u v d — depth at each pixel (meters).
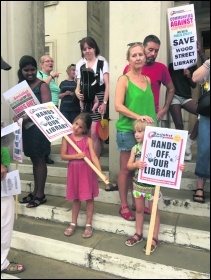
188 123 5.23
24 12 4.98
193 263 2.36
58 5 5.70
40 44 5.32
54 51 5.82
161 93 3.74
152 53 2.93
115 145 3.49
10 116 4.84
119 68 3.40
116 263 2.42
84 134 2.82
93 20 5.73
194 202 2.92
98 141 3.51
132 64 2.70
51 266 2.58
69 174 2.78
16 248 2.88
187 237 2.60
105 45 6.09
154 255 2.48
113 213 3.02
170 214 2.97
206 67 2.58
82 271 2.51
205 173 2.76
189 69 3.61
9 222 2.34
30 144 3.15
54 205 3.28
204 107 2.61
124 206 2.90
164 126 4.11
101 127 3.44
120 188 2.88
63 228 3.02
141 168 2.46
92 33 5.74
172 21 3.27
